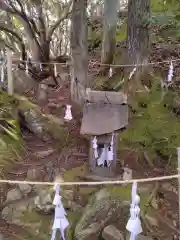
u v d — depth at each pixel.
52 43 11.32
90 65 9.60
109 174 5.36
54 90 8.65
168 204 5.04
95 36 11.32
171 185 5.42
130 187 5.18
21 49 8.77
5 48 9.39
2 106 7.25
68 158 6.12
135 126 6.75
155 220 4.73
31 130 6.97
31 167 5.89
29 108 7.29
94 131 4.87
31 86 8.52
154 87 7.72
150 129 6.63
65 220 3.23
